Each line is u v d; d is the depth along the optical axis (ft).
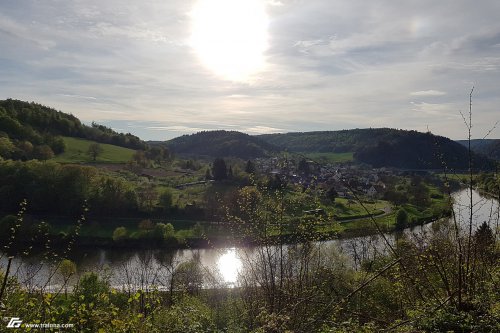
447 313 22.40
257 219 31.53
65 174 219.00
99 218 213.87
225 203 35.37
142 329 24.90
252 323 28.40
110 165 360.28
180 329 28.07
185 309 30.63
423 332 21.21
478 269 24.80
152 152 459.73
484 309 21.93
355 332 23.71
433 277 29.07
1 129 354.95
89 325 23.04
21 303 24.03
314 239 30.83
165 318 28.55
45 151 327.88
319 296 27.27
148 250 172.65
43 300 23.50
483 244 24.29
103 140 491.72
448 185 22.99
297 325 24.94
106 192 223.92
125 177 311.68
